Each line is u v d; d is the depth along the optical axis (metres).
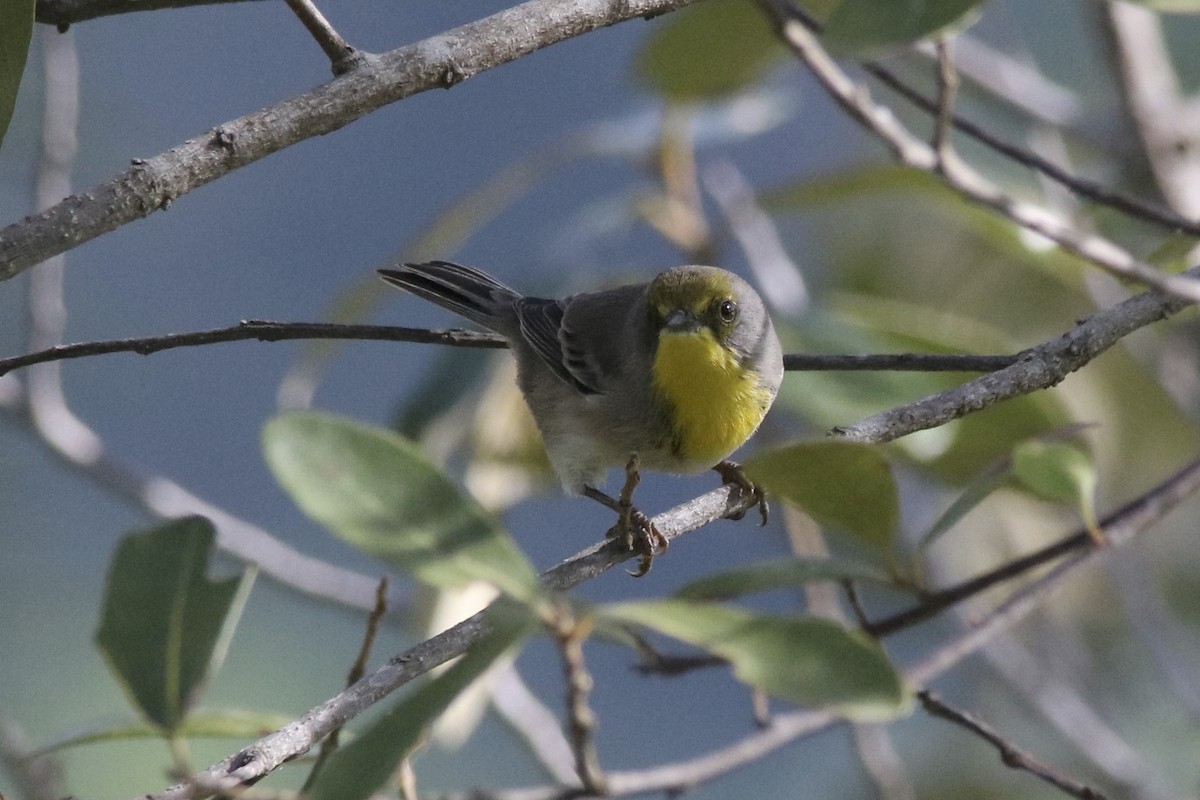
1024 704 11.91
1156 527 13.59
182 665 5.93
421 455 5.31
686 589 6.90
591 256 11.54
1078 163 13.77
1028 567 7.43
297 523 18.34
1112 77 11.77
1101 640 12.69
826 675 4.62
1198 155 11.61
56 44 10.13
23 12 5.79
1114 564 11.23
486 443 10.85
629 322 9.97
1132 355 12.85
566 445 10.19
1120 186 11.95
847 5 6.33
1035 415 9.48
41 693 14.88
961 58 12.17
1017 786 12.55
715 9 10.61
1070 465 6.91
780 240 14.34
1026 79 12.28
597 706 16.81
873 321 10.59
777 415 12.28
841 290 13.84
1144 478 13.12
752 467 6.61
